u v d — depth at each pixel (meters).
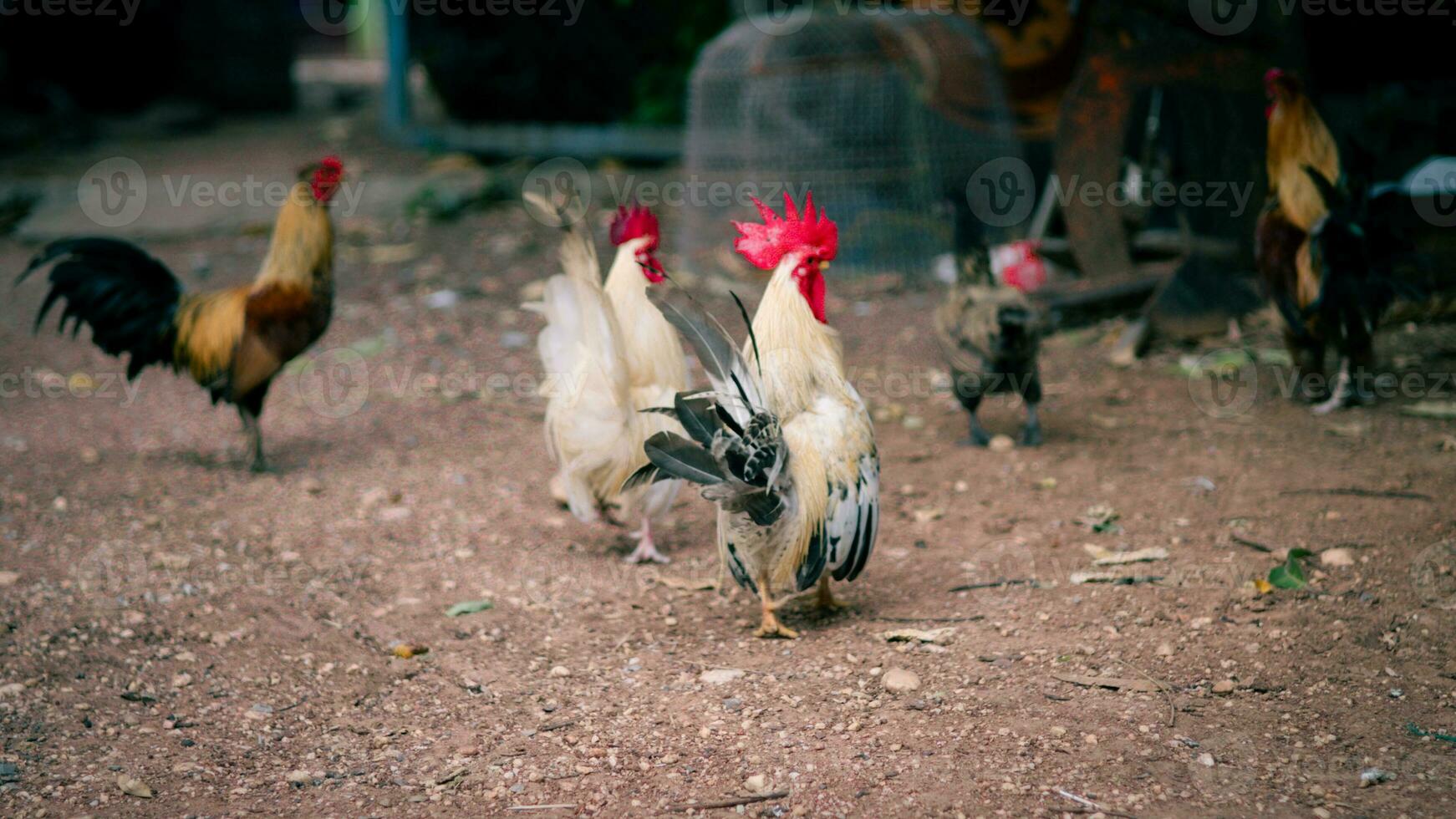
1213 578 2.08
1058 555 2.16
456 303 3.54
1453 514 2.18
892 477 2.43
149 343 2.49
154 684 1.95
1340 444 2.44
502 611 2.10
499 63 5.85
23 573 2.18
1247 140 2.89
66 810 1.76
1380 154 3.26
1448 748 1.77
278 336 2.40
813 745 1.82
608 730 1.85
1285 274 2.51
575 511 2.12
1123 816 1.71
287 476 2.48
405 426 2.69
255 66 7.67
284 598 2.13
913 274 3.67
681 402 1.84
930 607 2.06
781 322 1.95
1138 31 2.88
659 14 5.77
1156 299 2.92
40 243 4.30
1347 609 1.99
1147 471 2.39
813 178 3.81
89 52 7.13
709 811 1.74
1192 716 1.83
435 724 1.88
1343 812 1.71
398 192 4.95
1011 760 1.78
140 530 2.30
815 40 3.75
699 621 2.06
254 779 1.80
